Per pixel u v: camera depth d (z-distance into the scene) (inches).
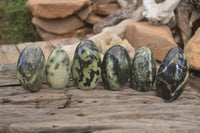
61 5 42.2
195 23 32.3
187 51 28.7
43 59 21.9
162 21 32.1
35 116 20.4
